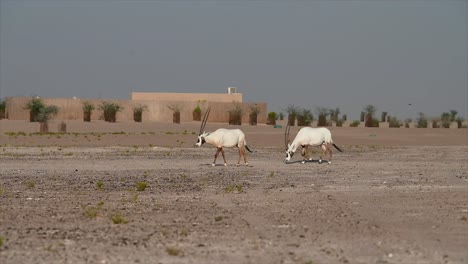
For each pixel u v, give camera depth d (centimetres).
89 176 4081
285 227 2230
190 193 3209
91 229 2172
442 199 3014
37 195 3092
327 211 2609
